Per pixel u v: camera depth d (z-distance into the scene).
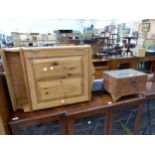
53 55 0.95
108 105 1.14
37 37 3.99
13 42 3.83
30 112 1.05
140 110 1.30
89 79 1.12
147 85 1.44
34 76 0.96
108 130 1.25
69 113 1.05
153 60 3.77
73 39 3.48
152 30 4.57
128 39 3.83
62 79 1.04
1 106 0.91
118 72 1.27
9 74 0.96
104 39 3.70
